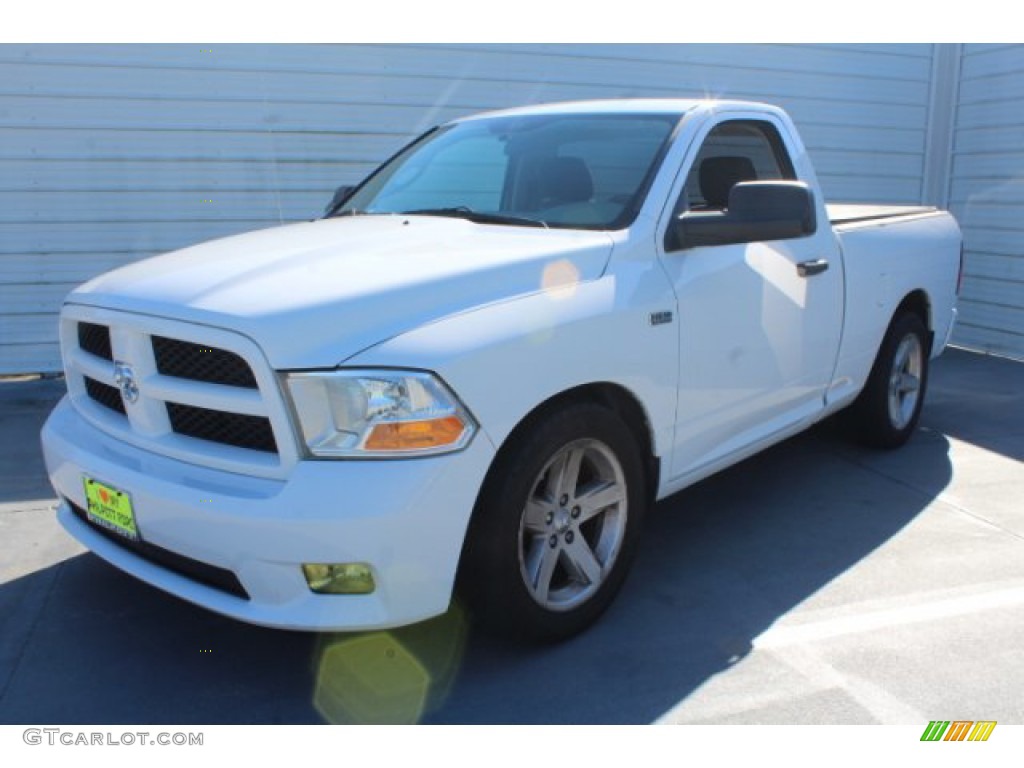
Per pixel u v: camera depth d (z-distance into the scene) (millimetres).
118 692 2768
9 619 3205
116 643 3045
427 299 2570
